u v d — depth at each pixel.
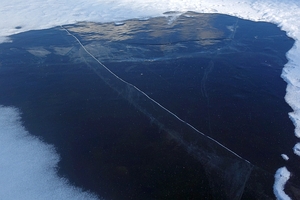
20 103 4.08
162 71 4.81
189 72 4.78
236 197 2.71
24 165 3.08
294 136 3.45
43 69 4.92
